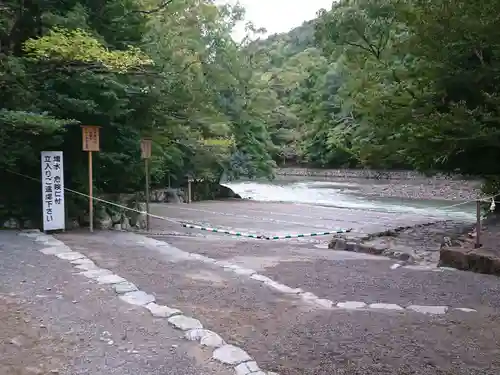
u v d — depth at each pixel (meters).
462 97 10.93
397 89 11.26
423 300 5.05
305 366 3.44
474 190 29.23
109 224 11.00
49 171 9.07
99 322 4.23
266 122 37.00
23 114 8.00
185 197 22.83
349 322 4.33
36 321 4.25
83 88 9.65
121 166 11.28
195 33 21.41
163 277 5.86
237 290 5.36
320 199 26.75
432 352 3.68
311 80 48.03
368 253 8.48
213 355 3.57
